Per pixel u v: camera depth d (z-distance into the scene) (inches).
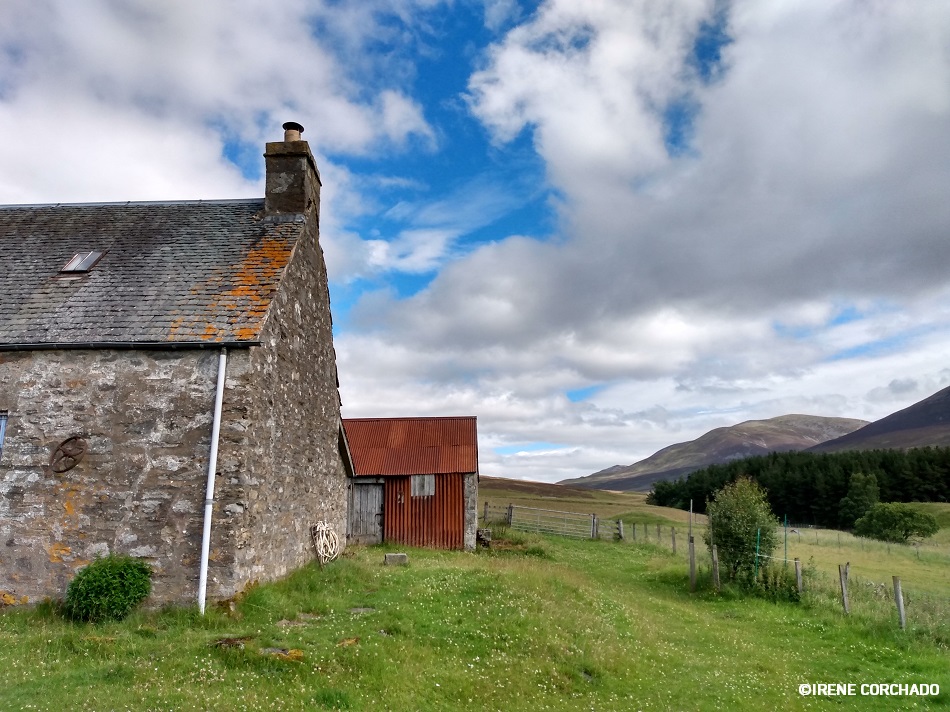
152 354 471.8
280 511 542.0
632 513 2194.9
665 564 964.0
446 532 1051.3
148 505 448.1
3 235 630.5
